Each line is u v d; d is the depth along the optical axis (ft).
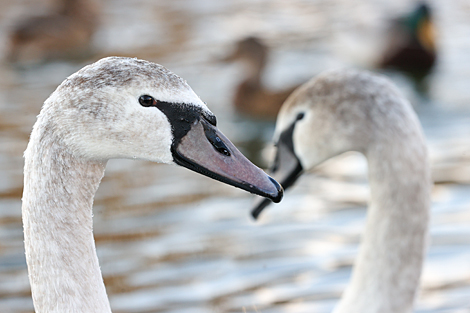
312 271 37.27
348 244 39.93
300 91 26.94
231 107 73.31
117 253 39.22
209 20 102.22
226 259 38.60
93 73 16.22
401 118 24.81
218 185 48.85
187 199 46.21
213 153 16.74
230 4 113.29
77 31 95.30
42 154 16.15
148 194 47.03
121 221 42.93
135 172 51.26
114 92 16.14
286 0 116.37
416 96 72.54
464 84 76.38
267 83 76.95
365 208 44.60
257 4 112.88
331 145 26.30
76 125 16.06
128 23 102.78
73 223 16.49
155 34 95.76
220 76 78.54
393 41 89.20
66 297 16.46
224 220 43.24
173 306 34.35
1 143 56.54
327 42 93.30
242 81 74.23
